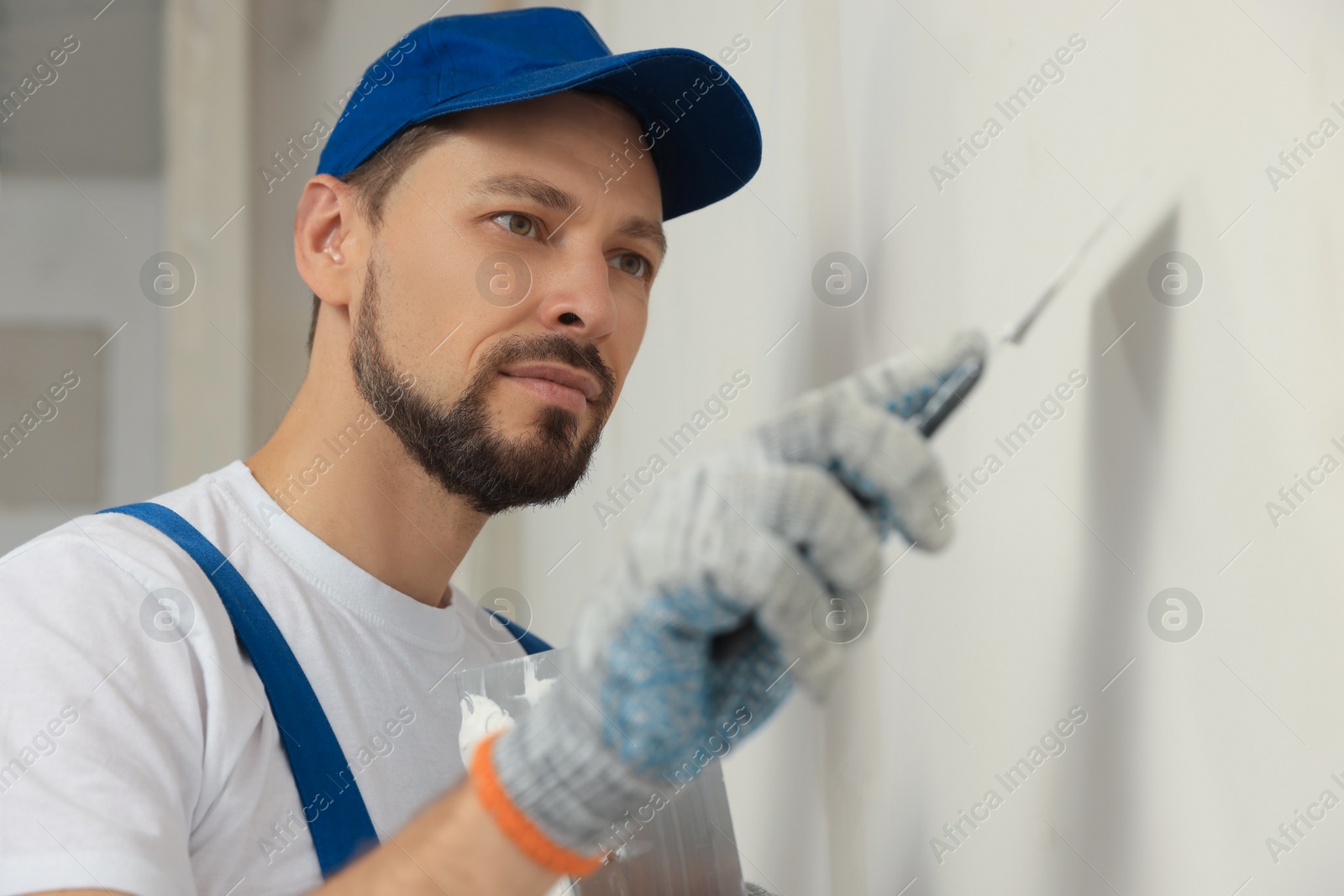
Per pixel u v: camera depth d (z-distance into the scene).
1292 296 0.46
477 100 0.81
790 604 0.35
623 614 0.38
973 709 0.74
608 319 0.85
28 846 0.54
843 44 0.93
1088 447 0.62
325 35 2.28
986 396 0.73
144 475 2.49
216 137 2.24
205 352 2.23
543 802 0.40
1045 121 0.65
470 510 0.88
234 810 0.66
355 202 0.90
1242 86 0.49
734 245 1.15
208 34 2.25
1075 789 0.63
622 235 0.91
